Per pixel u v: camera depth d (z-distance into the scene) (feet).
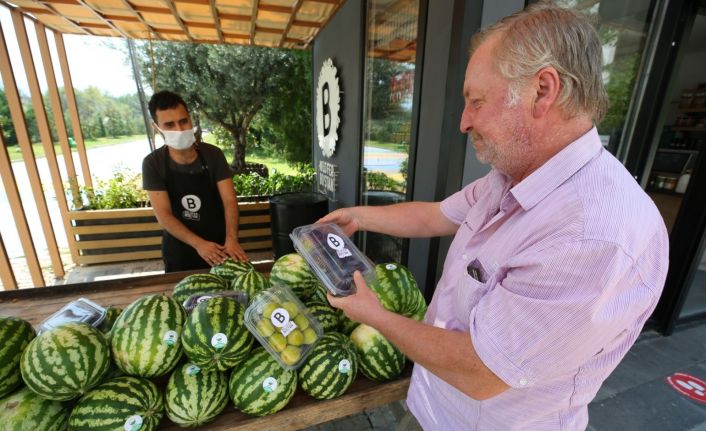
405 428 4.41
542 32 2.23
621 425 6.90
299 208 12.14
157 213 7.48
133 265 16.06
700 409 7.30
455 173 6.55
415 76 7.46
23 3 12.34
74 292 5.82
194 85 21.59
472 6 5.57
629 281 2.10
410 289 4.47
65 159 16.21
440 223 4.55
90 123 25.04
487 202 3.30
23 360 2.98
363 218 4.81
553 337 2.10
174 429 3.36
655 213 2.27
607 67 8.00
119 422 2.99
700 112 12.41
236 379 3.48
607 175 2.30
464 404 3.24
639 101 8.36
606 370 2.75
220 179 8.06
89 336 3.17
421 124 7.52
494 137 2.56
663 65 7.89
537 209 2.44
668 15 7.63
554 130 2.43
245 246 17.85
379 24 9.99
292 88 22.49
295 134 23.63
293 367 3.50
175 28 14.65
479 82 2.53
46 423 2.94
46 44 14.64
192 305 3.94
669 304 9.52
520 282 2.23
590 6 7.36
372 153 11.20
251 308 3.60
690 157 12.40
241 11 12.62
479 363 2.33
